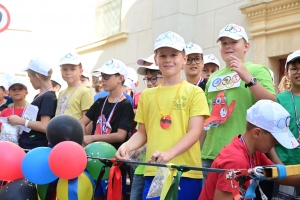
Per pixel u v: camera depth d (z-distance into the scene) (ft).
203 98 11.29
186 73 15.79
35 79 17.15
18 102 18.02
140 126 11.98
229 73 12.73
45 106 16.39
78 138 10.60
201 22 25.45
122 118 14.12
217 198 8.65
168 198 8.73
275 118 8.81
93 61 36.19
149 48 29.45
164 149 11.08
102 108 14.61
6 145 10.57
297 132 11.55
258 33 21.90
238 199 7.86
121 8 32.89
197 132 10.80
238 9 22.71
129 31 31.68
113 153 11.13
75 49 38.45
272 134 8.82
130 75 22.47
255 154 9.52
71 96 16.40
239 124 12.14
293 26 20.38
